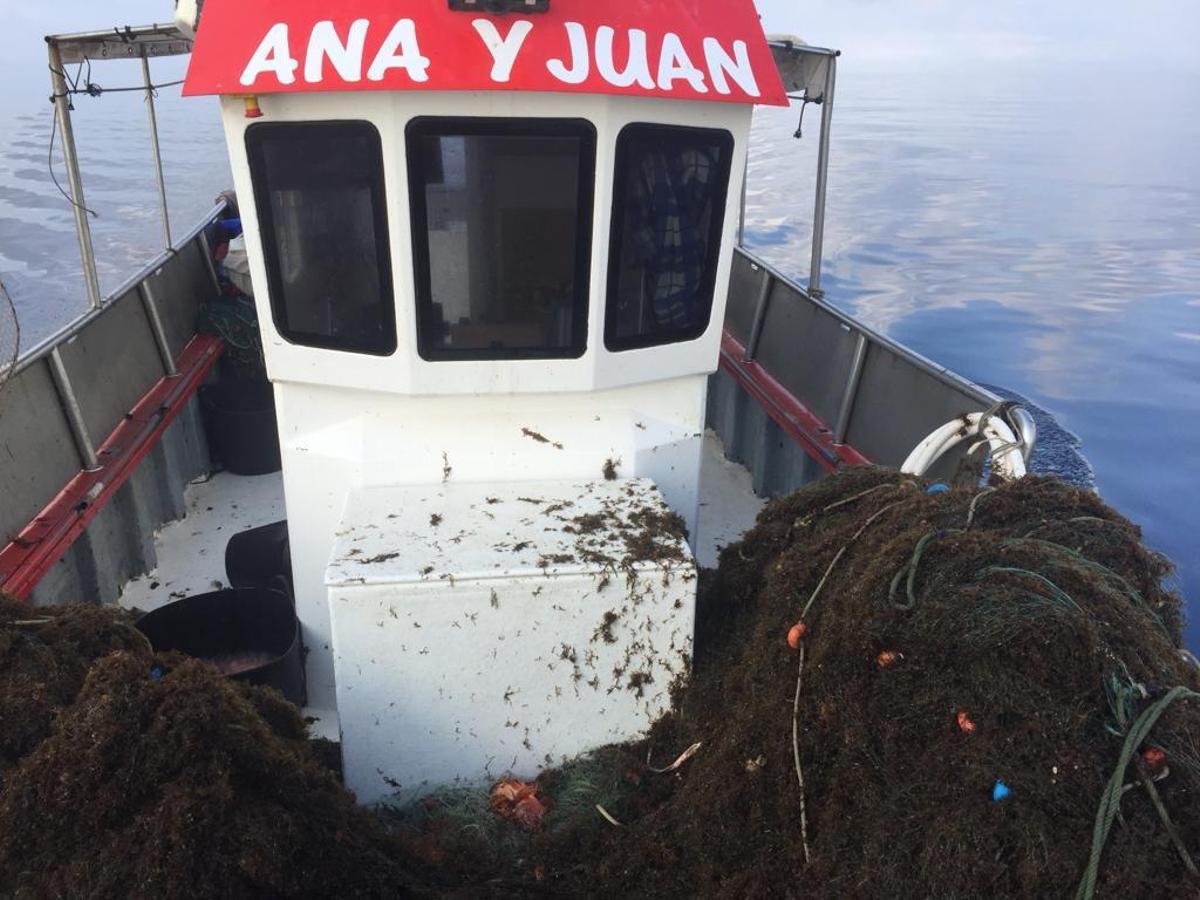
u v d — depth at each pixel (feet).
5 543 11.29
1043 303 44.21
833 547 8.66
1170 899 5.49
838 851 6.80
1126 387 34.14
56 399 13.10
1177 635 7.85
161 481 16.28
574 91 8.48
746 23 9.68
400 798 9.33
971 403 11.60
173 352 18.19
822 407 16.22
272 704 9.24
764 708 7.95
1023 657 6.33
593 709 9.29
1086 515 8.30
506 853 8.77
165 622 11.41
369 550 9.05
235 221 23.65
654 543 9.21
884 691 6.94
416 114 8.65
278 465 18.61
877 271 50.24
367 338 9.65
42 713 7.60
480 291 9.41
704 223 10.02
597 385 9.95
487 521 9.69
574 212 9.21
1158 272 49.47
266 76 8.61
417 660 8.86
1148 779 5.81
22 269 57.47
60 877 6.41
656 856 8.16
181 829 6.50
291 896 6.91
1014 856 5.80
